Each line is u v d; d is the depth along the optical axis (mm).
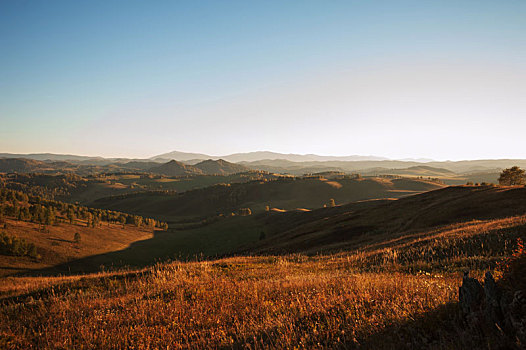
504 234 14133
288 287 8133
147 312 7199
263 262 17734
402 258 14016
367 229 40344
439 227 26250
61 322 7086
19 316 8266
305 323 5258
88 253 123500
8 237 103938
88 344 5629
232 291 8219
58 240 130250
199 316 6484
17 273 91875
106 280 12156
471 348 3512
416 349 3812
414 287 6355
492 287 4133
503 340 3500
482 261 10125
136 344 5387
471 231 16891
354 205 113312
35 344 6141
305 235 51812
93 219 178000
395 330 4223
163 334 5680
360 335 4344
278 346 4348
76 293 10656
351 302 5730
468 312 4352
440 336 3953
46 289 11570
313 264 15789
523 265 4102
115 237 156625
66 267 106000
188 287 9453
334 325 4805
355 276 8859
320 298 6250
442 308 4805
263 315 5980
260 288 8258
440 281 7172
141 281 11406
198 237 151625
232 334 5418
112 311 7562
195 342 5125
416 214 41594
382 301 5594
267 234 128000
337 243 33375
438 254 13586
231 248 119188
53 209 182875
